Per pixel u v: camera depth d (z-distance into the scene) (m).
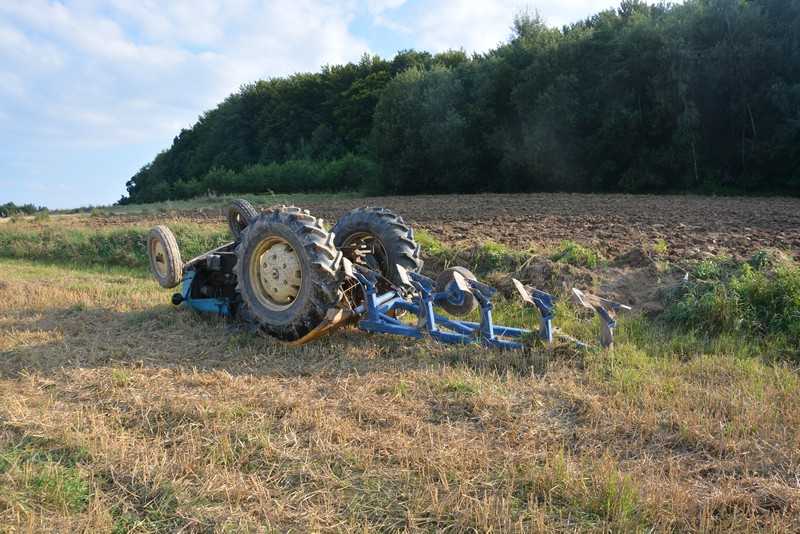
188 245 12.70
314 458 3.72
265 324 6.29
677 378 4.91
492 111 32.97
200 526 3.07
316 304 5.86
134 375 5.23
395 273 6.74
